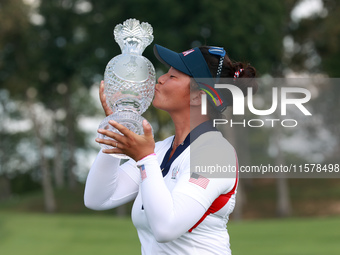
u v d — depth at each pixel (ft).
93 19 100.17
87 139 161.58
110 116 6.70
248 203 99.19
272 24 84.28
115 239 48.52
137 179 8.34
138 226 7.64
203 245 7.22
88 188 8.18
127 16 90.12
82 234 52.19
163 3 83.97
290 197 101.50
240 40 82.64
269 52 87.56
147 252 7.54
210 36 82.79
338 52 95.61
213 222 7.25
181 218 6.73
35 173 162.40
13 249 45.01
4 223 61.36
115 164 8.05
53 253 41.88
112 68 7.10
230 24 82.23
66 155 164.25
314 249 38.63
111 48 92.99
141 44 7.43
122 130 6.52
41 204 116.67
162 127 73.05
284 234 46.91
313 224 52.85
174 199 6.83
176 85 7.52
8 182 157.28
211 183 7.00
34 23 108.47
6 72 110.01
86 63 95.76
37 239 50.16
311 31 96.17
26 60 108.88
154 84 7.34
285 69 96.48
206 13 81.87
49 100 127.34
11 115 150.61
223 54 7.61
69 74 109.40
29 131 156.04
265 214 94.07
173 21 85.56
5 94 144.87
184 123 7.65
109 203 8.33
